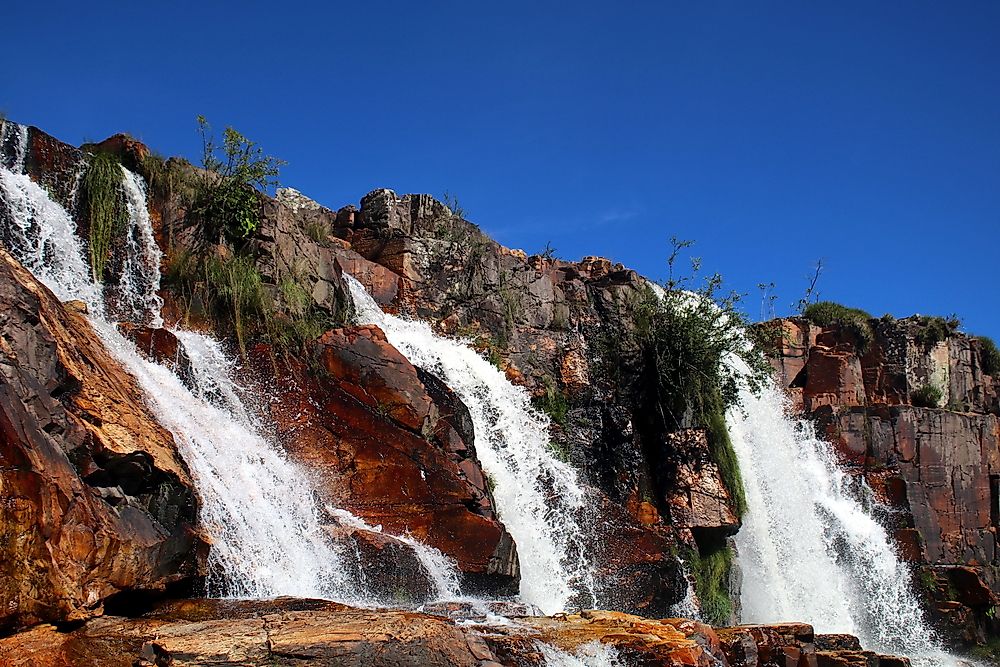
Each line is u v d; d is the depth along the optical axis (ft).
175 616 44.60
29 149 71.26
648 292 116.47
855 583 117.19
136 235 74.90
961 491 130.31
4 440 40.32
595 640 50.39
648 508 96.84
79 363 49.21
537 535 82.28
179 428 55.67
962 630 117.70
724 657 57.41
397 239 99.71
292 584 54.60
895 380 136.56
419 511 66.85
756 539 109.50
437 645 42.83
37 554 40.24
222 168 83.25
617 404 102.94
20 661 37.14
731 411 115.34
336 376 69.87
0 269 45.65
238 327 72.59
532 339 104.78
